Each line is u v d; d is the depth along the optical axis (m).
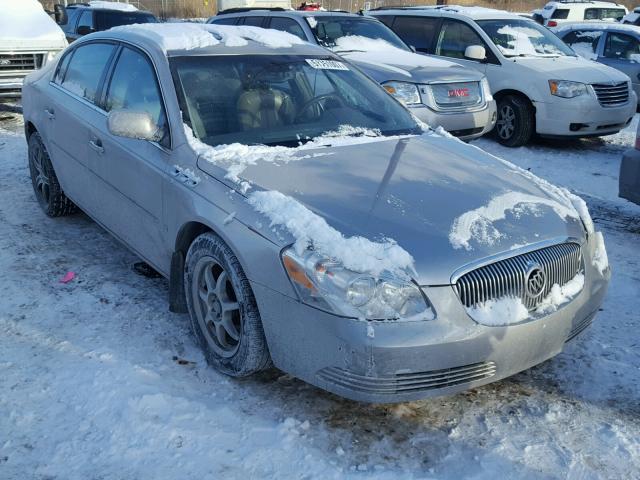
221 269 3.36
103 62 4.72
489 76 9.55
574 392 3.39
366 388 2.73
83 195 4.87
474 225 3.04
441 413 3.19
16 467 2.71
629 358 3.71
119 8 16.86
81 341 3.68
